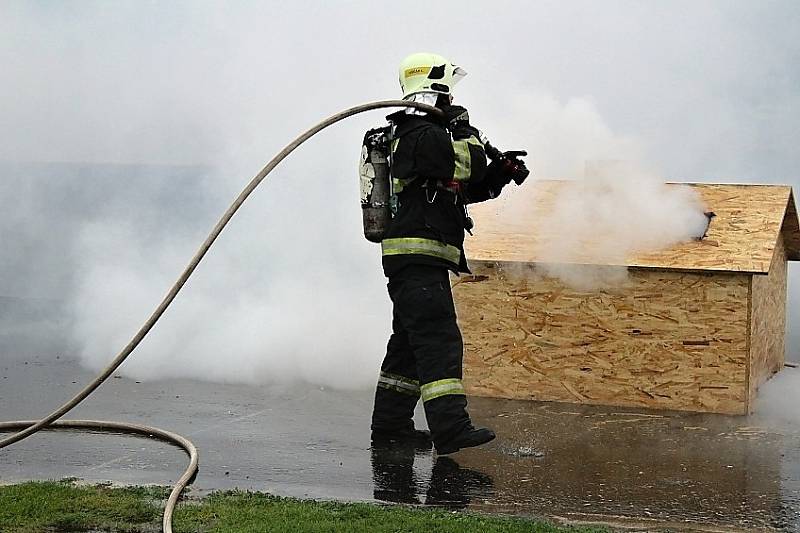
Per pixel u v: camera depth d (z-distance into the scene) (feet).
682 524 15.14
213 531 14.40
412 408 20.34
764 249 21.52
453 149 18.13
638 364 22.00
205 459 18.65
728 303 21.33
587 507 15.92
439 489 16.89
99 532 14.62
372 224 19.31
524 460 18.49
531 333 22.63
